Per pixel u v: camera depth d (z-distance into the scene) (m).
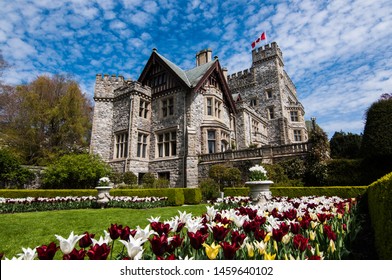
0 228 6.15
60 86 28.61
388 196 2.79
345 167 11.94
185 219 2.62
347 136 21.62
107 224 6.75
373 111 11.64
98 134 20.00
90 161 16.98
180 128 17.91
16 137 24.11
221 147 19.06
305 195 10.48
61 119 26.12
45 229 6.18
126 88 19.92
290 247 2.48
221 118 20.70
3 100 26.16
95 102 20.78
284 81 34.69
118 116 20.08
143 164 18.47
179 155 17.41
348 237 3.28
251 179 7.83
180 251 2.34
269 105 31.94
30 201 10.38
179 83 18.64
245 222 2.61
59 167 16.20
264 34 34.78
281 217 3.38
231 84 36.22
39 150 24.31
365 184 11.28
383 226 2.98
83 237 2.02
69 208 11.06
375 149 11.05
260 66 34.06
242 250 2.17
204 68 21.11
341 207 4.41
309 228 3.04
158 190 12.46
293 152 13.85
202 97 19.34
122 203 11.19
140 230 2.07
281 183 12.24
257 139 27.09
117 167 18.33
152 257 2.20
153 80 21.06
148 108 20.22
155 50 20.81
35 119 24.84
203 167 16.80
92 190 14.25
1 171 16.27
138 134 18.92
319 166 12.48
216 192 13.66
